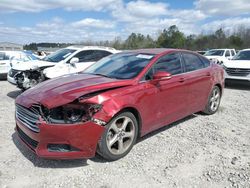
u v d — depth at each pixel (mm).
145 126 4586
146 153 4402
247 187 3473
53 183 3525
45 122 3648
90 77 4719
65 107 3654
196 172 3842
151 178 3670
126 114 4180
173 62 5367
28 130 3896
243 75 10961
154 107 4684
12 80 9250
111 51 10141
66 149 3705
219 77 6684
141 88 4422
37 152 3754
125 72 4758
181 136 5168
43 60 9898
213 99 6637
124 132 4203
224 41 65125
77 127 3635
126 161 4129
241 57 12305
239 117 6535
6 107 7227
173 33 71375
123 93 4141
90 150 3785
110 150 4012
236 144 4832
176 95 5184
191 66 5844
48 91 4070
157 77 4570
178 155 4355
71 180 3600
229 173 3812
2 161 4055
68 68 8805
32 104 3832
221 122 6086
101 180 3607
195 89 5754
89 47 9773
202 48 66375
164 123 5070
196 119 6273
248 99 8867
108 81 4348
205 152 4477
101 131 3803
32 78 8805
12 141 4785
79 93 3818
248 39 63094
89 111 3715
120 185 3500
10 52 13453
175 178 3678
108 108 3855
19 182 3531
